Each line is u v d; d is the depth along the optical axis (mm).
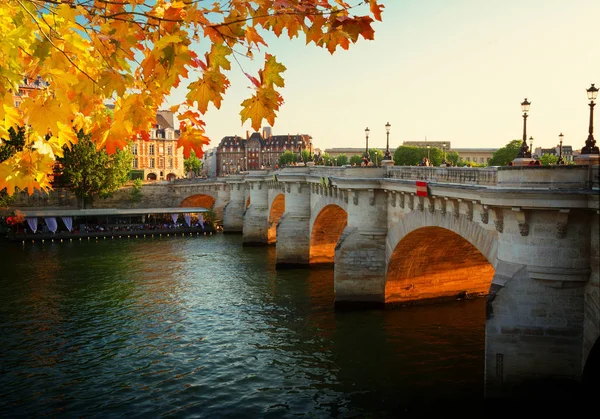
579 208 18797
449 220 27406
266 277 51844
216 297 43031
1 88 4883
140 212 90562
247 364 28625
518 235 20516
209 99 5625
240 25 5273
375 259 37812
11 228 82812
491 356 20547
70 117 6059
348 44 5336
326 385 25844
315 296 42844
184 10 5203
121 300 42281
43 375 27266
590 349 19312
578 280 19484
